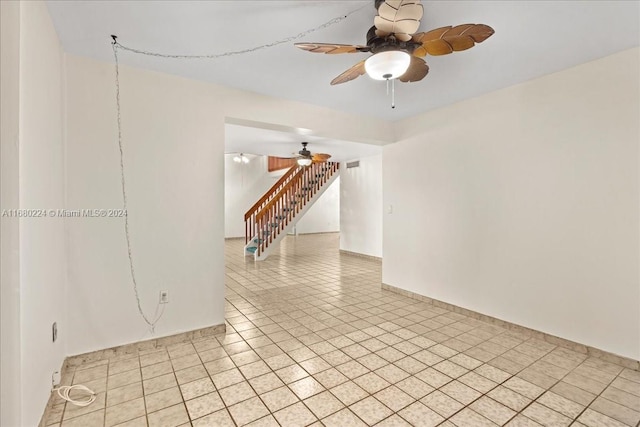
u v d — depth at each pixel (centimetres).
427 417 179
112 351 249
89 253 241
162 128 269
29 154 153
